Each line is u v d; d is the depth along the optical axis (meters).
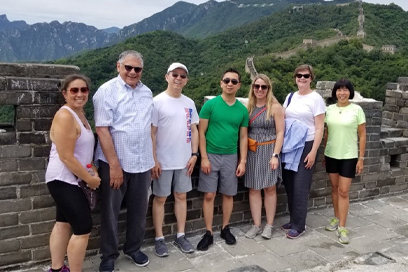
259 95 3.88
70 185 2.85
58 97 3.19
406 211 5.11
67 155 2.73
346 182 4.11
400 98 5.92
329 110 4.25
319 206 5.09
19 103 3.06
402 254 3.86
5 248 3.20
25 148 3.14
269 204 4.16
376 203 5.39
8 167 3.11
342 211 4.18
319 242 4.10
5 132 3.08
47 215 3.32
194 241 4.02
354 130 4.06
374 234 4.36
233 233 4.24
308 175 4.09
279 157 4.04
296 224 4.17
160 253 3.64
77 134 2.83
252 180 3.99
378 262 3.68
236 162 3.88
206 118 3.74
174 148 3.53
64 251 3.17
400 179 5.76
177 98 3.55
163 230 3.95
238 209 4.43
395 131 5.82
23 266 3.29
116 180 3.10
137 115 3.13
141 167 3.19
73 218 2.88
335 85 4.19
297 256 3.76
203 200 4.14
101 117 3.01
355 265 3.60
